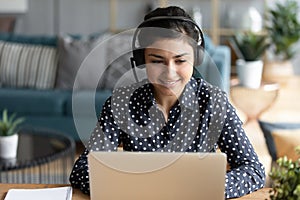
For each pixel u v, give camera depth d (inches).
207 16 265.7
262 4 264.5
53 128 166.9
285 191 45.2
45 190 61.3
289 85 260.7
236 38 189.2
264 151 158.2
